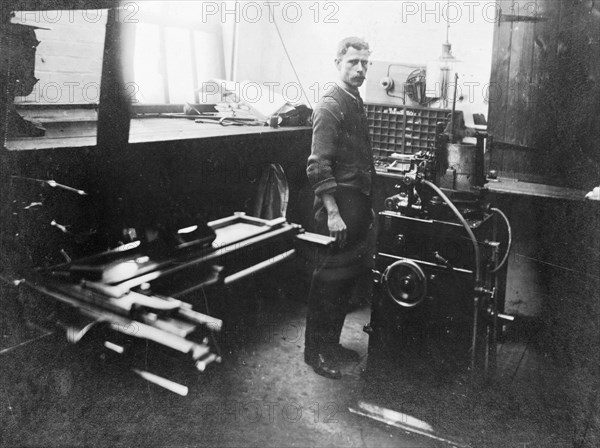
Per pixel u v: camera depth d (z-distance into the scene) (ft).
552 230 9.91
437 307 7.63
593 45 9.37
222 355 8.57
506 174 10.72
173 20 12.00
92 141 7.13
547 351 9.30
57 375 6.62
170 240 7.48
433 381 7.84
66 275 6.65
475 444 6.93
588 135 9.68
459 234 7.37
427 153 8.04
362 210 8.71
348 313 10.88
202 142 8.84
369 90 11.96
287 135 11.06
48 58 8.57
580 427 7.25
